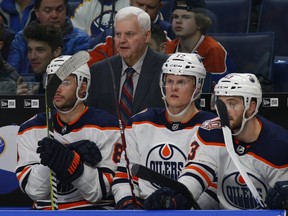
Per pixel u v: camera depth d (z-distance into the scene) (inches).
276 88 750.5
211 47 709.3
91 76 590.9
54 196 497.7
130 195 504.7
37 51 695.1
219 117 470.3
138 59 582.2
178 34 711.1
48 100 487.5
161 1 783.7
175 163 512.1
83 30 803.4
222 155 483.8
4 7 816.9
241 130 485.7
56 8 751.7
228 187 490.9
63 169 497.0
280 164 485.4
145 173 418.6
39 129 542.6
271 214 388.5
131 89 583.2
